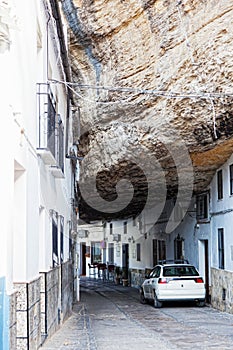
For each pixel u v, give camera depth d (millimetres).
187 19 12211
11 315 6293
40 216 10211
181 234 24688
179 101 13734
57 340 10562
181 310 18422
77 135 18406
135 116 15328
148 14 12742
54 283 11648
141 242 33000
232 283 16922
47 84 9680
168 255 27250
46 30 10914
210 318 15742
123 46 13805
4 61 6305
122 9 13062
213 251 19688
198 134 14984
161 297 19109
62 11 13859
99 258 49875
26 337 7398
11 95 6449
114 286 36469
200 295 19250
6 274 6082
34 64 8977
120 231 38344
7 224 6164
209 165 18109
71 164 19328
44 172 10352
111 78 14750
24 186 7770
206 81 12805
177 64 12914
